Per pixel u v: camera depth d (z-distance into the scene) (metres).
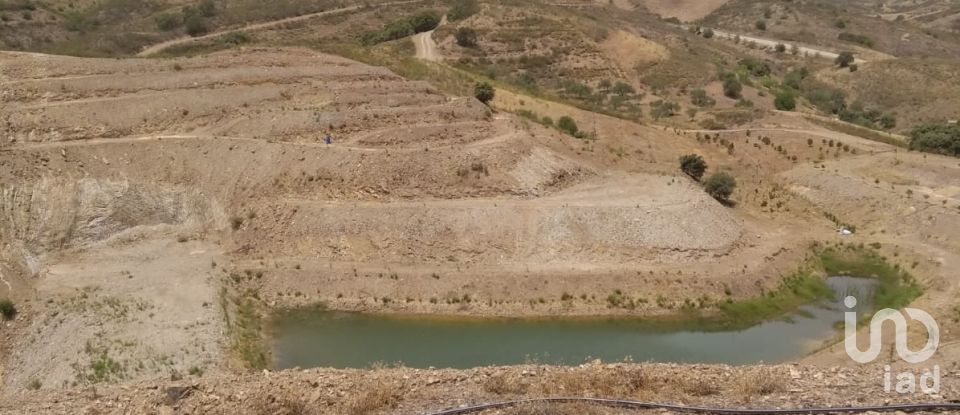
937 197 57.31
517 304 43.53
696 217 49.97
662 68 105.31
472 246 47.31
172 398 26.48
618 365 29.34
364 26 131.38
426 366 37.34
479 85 69.12
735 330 41.88
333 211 49.41
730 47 144.88
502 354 38.69
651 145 68.06
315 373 29.12
